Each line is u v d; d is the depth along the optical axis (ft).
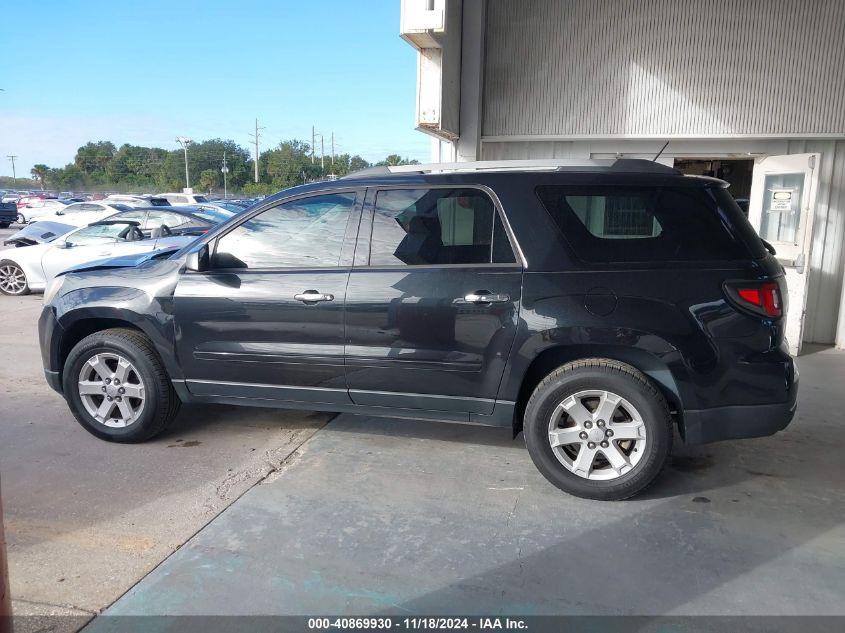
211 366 14.60
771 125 24.95
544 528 11.60
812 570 10.29
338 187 13.91
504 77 26.91
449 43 24.20
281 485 13.34
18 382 20.93
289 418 17.37
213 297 14.29
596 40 25.94
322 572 10.25
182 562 10.53
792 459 14.69
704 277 11.97
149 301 14.78
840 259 25.46
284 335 13.89
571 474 12.62
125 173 298.97
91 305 15.17
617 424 12.34
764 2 24.35
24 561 10.57
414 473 13.91
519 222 12.69
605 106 26.21
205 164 280.10
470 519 11.93
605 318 12.04
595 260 12.34
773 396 12.03
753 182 26.32
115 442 15.61
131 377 15.35
